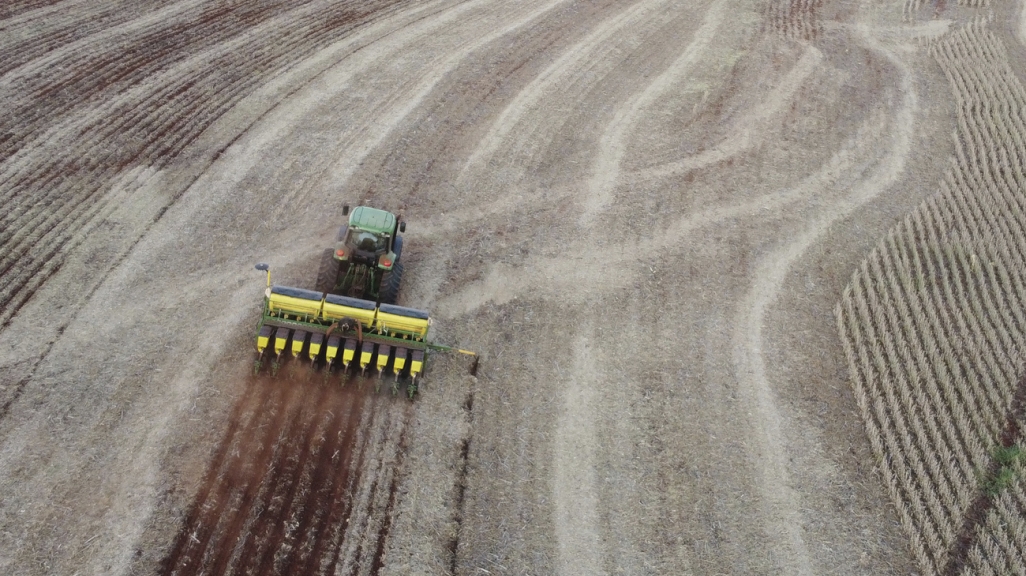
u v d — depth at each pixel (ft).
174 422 38.32
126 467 35.76
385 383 42.34
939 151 74.33
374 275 44.65
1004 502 40.47
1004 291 56.75
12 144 59.52
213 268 49.44
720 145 72.43
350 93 73.72
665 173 67.36
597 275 54.13
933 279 56.24
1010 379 48.29
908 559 37.35
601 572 35.09
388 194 59.67
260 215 55.26
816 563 36.65
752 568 36.09
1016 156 72.74
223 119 66.64
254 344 43.70
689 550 36.52
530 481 38.78
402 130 68.64
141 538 32.96
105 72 71.46
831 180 68.64
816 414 44.93
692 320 51.11
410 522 35.86
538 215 59.77
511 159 66.69
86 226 51.57
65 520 33.09
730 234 60.29
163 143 62.18
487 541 35.70
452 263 53.11
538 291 51.88
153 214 53.72
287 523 34.68
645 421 43.06
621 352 47.75
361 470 37.83
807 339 50.60
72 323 43.39
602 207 61.72
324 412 40.32
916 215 63.57
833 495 40.11
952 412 45.68
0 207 52.21
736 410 44.50
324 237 53.88
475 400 42.75
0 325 42.50
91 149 60.13
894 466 41.83
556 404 43.37
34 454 35.58
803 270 57.21
